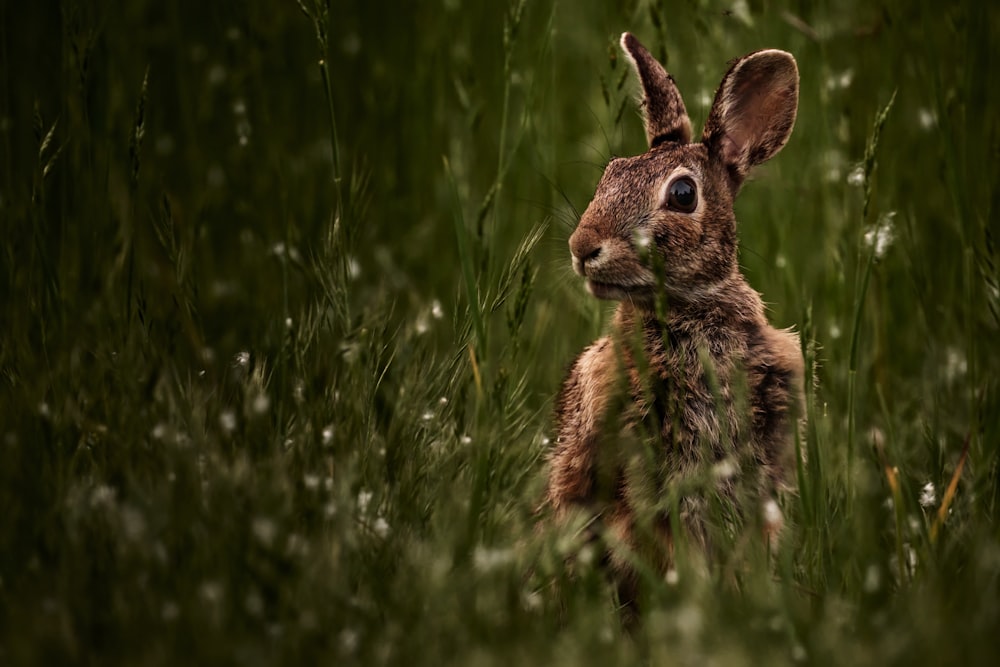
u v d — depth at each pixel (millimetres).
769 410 7477
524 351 9609
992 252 7797
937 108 8336
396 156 11508
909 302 9992
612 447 7285
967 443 7500
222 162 11422
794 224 9984
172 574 5902
